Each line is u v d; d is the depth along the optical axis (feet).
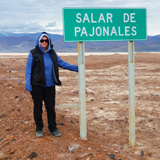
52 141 15.80
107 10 15.98
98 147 15.67
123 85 44.06
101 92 37.58
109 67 77.20
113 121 23.34
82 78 16.22
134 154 16.11
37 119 16.48
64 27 15.48
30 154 14.15
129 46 16.55
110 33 16.14
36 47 15.49
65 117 23.84
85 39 15.80
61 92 37.68
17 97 27.99
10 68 75.82
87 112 26.45
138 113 25.70
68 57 129.80
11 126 19.54
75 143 15.65
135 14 16.39
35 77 15.60
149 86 42.75
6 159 14.73
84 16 15.69
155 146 17.54
